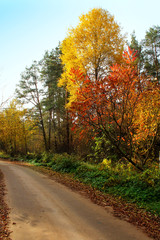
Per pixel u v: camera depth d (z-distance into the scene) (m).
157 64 27.12
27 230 4.74
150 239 4.43
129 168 10.48
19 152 35.31
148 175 8.48
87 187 9.74
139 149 11.12
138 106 9.47
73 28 15.34
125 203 7.14
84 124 8.95
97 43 14.58
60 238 4.36
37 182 11.05
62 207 6.61
